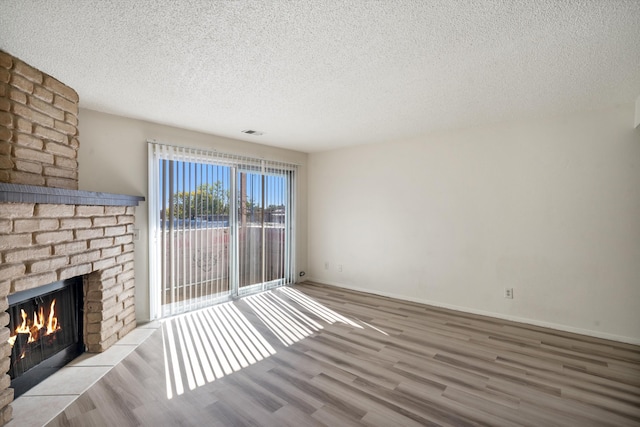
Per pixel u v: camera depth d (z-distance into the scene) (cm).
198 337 321
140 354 282
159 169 372
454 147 408
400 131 415
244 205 468
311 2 158
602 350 291
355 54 212
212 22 176
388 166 469
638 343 304
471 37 191
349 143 487
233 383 236
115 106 313
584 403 212
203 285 416
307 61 222
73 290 273
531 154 356
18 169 215
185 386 232
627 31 182
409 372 252
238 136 441
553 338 318
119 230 311
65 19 171
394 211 464
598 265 322
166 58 217
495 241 380
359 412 202
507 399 216
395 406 208
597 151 321
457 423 192
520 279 365
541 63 223
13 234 196
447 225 416
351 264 515
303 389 228
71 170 267
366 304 433
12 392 194
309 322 364
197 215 409
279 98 294
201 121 366
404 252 455
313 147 518
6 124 207
